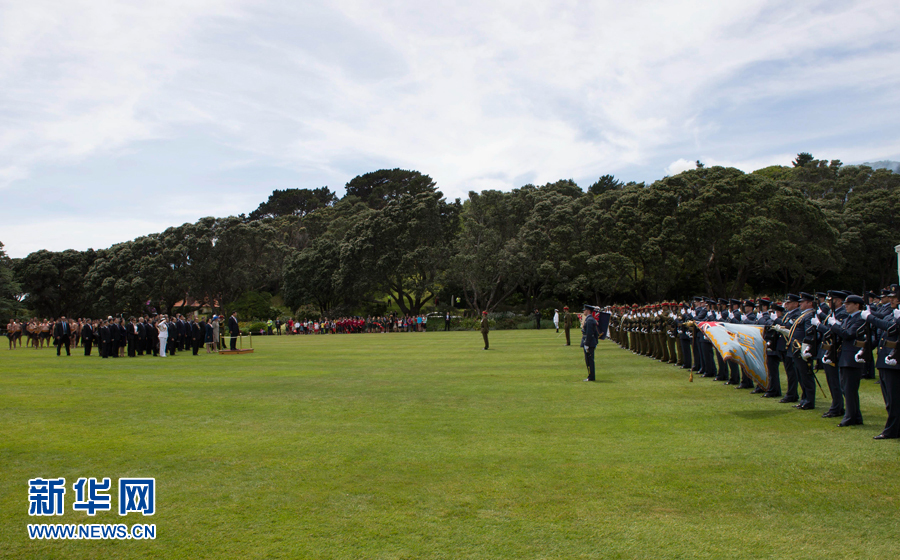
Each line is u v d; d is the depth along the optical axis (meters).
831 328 9.62
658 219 56.41
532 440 8.75
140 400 12.82
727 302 16.17
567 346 28.67
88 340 27.62
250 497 6.45
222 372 18.56
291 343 38.19
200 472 7.35
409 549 5.11
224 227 70.00
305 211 116.38
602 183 103.06
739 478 6.84
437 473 7.20
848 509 5.86
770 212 52.19
